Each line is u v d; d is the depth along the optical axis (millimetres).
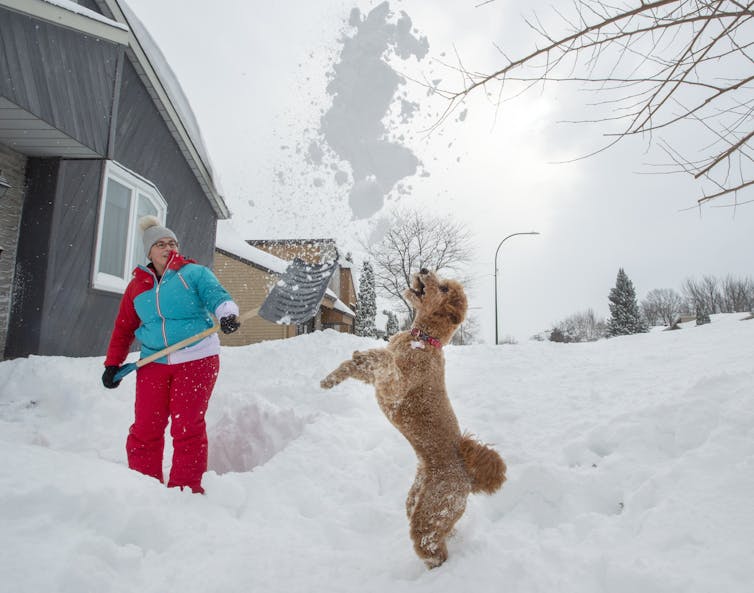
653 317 75062
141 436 3035
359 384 4914
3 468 2027
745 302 62125
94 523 1953
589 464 3047
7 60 5023
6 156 6121
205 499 2619
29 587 1491
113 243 7539
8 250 6109
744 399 2879
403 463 3477
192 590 1851
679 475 2428
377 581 2076
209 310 3121
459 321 2611
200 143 9906
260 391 4836
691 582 1704
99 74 6449
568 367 5449
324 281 3646
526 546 2326
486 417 4059
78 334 6684
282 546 2311
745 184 2340
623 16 2316
